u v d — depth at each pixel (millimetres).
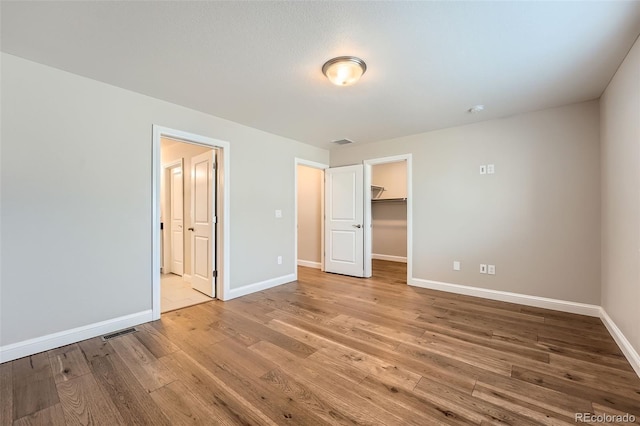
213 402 1597
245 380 1803
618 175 2293
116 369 1923
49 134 2217
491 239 3486
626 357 2066
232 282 3535
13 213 2070
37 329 2154
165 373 1876
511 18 1679
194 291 3861
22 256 2102
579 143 2963
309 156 4707
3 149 2033
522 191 3285
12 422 1443
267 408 1552
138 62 2168
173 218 5000
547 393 1673
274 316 2912
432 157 3922
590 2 1548
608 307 2598
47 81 2213
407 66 2219
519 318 2846
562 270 3066
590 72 2316
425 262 3996
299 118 3404
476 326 2648
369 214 4703
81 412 1516
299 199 5805
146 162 2750
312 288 3994
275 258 4113
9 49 1994
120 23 1726
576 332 2506
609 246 2559
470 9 1606
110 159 2527
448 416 1487
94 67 2240
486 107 3074
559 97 2826
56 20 1689
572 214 3010
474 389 1712
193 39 1887
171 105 2934
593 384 1757
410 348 2225
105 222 2498
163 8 1597
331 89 2625
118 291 2570
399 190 6574
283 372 1893
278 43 1931
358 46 1961
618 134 2281
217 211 3539
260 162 3881
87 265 2398
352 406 1568
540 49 1992
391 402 1601
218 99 2848
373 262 6293
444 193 3822
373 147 4531
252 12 1632
